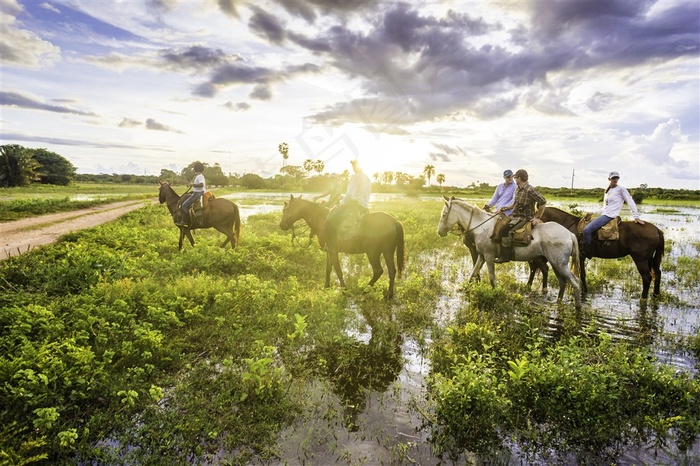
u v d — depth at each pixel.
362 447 3.99
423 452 3.95
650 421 4.27
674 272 11.55
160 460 3.66
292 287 8.44
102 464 3.62
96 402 4.48
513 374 4.84
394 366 5.71
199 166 11.91
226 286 8.29
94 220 18.14
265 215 22.12
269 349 5.38
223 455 3.80
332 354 5.98
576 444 4.10
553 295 9.33
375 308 7.99
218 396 4.59
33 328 5.70
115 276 8.48
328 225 8.65
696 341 6.40
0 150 60.25
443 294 9.12
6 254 10.33
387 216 8.59
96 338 5.55
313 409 4.58
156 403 4.52
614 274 11.27
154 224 17.78
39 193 43.41
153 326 6.35
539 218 8.55
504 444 4.08
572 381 4.71
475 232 9.25
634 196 50.12
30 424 3.99
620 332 7.04
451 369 5.48
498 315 7.73
